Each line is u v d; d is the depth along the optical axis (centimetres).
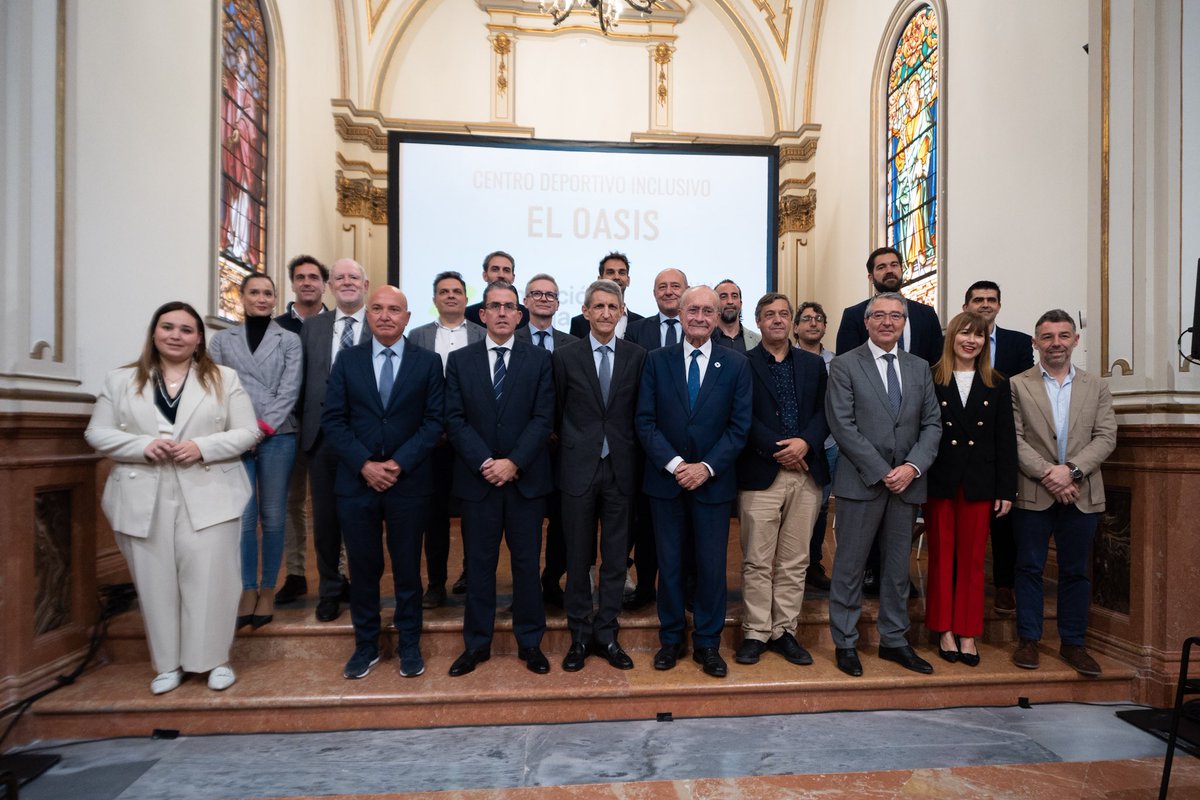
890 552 260
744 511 264
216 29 415
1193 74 259
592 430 253
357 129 736
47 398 234
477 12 776
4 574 226
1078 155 358
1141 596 262
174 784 200
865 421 255
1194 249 258
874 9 604
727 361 254
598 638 262
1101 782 202
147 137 344
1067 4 366
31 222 234
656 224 684
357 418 247
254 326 280
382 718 235
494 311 249
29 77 231
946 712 249
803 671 256
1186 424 249
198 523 234
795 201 748
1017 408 268
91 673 253
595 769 208
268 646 267
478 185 675
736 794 194
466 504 251
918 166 545
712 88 788
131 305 330
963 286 468
